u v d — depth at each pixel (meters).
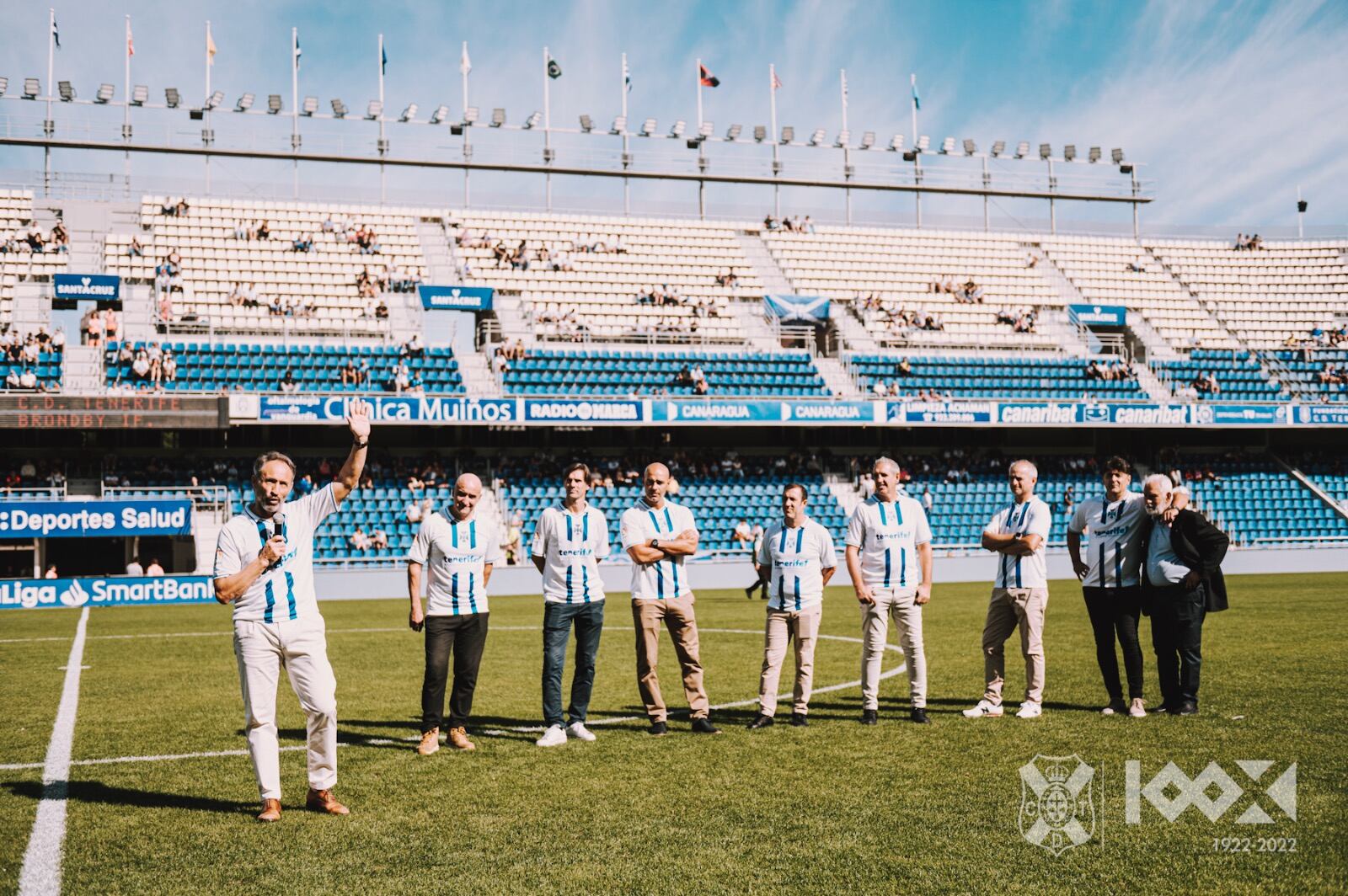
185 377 27.27
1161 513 7.70
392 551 25.72
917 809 5.36
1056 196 43.06
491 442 29.66
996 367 33.78
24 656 12.31
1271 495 32.31
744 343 33.81
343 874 4.50
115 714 8.42
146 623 16.73
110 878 4.48
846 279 37.28
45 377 26.30
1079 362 34.22
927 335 35.38
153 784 6.11
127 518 19.78
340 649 12.92
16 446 26.08
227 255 32.09
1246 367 35.28
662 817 5.28
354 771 6.36
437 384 29.12
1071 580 25.89
